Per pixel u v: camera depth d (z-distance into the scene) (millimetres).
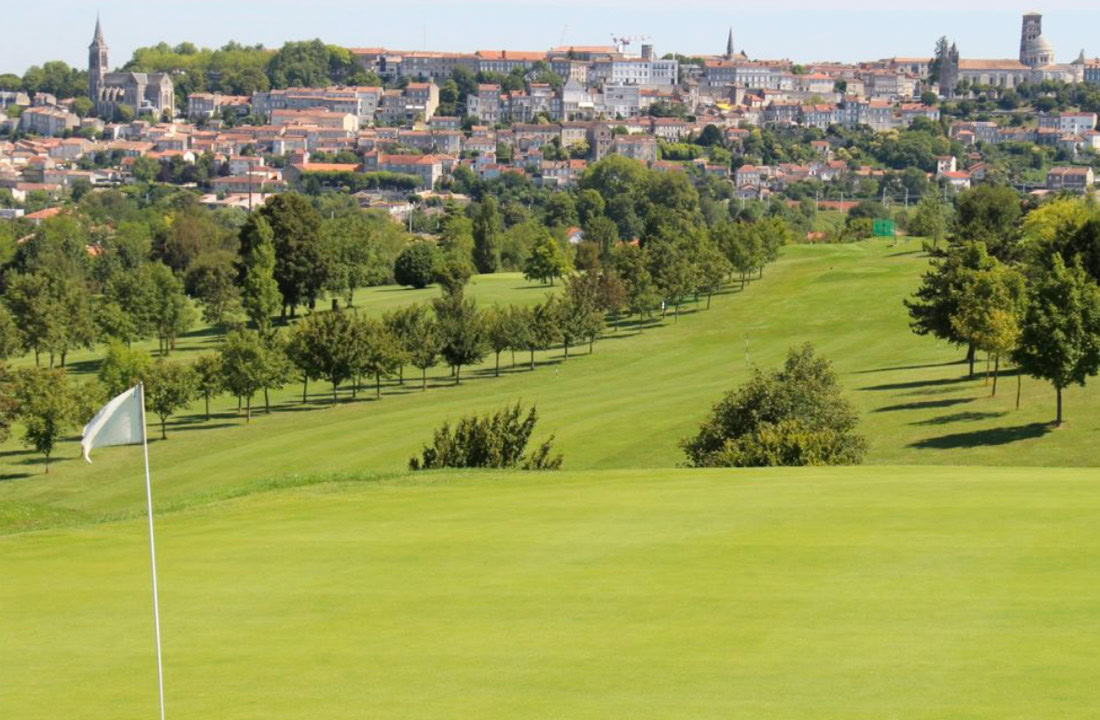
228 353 158750
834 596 40781
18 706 33156
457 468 78250
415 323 179750
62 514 83812
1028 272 172000
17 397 132000
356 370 165750
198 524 57156
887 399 129250
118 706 32969
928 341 177375
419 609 40906
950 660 34062
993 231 187000
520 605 40938
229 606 42094
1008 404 120562
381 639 37844
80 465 130375
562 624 38688
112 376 154500
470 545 49812
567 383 168625
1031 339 109250
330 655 36469
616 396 150125
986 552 45969
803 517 53094
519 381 174875
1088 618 37594
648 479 66500
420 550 49250
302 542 51531
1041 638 35781
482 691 32938
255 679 34594
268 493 65875
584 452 116438
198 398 156875
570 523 53531
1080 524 50281
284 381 162000
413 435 131750
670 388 154125
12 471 129000
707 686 32625
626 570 44938
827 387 99438
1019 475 64688
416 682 33844
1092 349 107688
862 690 31938
